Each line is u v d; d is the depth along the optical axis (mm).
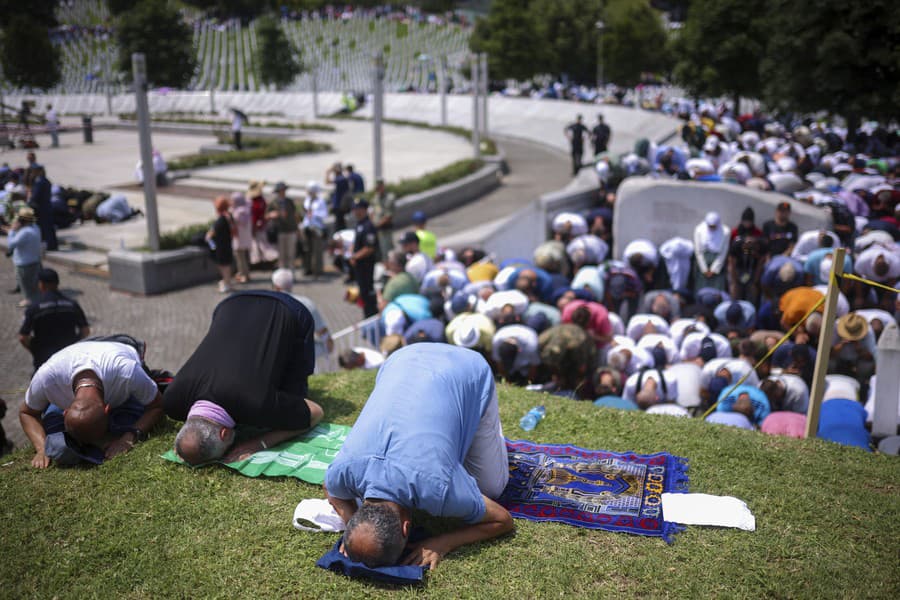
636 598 3768
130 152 35000
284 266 15477
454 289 11023
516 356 8938
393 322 10047
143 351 5777
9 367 10484
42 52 63031
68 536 4363
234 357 5117
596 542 4219
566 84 63125
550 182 26344
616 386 8094
